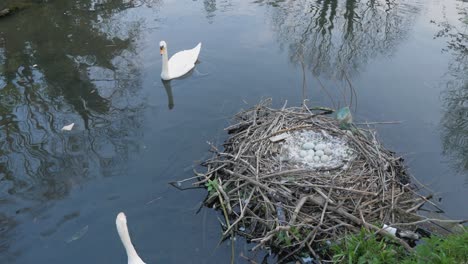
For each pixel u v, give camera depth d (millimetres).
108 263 5477
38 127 8117
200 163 7145
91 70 10086
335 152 6855
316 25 12578
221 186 6332
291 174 6293
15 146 7605
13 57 10539
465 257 4582
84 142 7727
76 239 5801
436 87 9391
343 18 13133
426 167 7148
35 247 5676
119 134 7941
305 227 5715
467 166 7164
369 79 9781
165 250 5656
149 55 10844
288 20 12875
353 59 10711
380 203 6000
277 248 5664
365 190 6020
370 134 7473
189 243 5770
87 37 11617
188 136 7840
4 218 6090
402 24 12586
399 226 5676
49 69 10070
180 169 7051
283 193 5992
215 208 6340
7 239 5762
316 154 6762
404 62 10516
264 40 11562
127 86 9492
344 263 5137
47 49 10953
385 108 8688
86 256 5562
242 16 13008
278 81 9617
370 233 5305
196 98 9016
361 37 11938
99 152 7473
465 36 11695
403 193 6258
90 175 6938
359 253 5086
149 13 13148
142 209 6281
